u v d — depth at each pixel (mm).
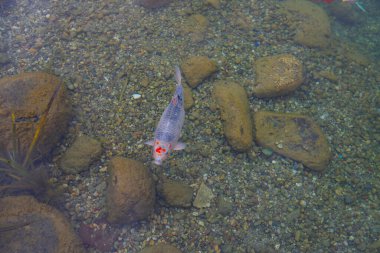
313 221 2504
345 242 2467
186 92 2719
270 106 2773
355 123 2805
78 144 2510
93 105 2662
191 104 2691
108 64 2793
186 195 2477
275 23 3109
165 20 3020
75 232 2350
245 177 2566
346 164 2672
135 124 2629
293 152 2621
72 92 2684
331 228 2494
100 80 2738
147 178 2396
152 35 2943
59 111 2496
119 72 2771
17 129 2402
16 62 2766
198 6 3113
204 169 2561
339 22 3404
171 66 2816
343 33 3322
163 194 2455
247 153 2613
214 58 2883
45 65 2760
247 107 2695
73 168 2480
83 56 2811
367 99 2902
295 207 2525
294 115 2719
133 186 2326
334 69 2998
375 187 2615
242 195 2523
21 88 2469
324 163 2619
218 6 3131
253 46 2975
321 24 3139
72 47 2842
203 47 2926
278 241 2445
